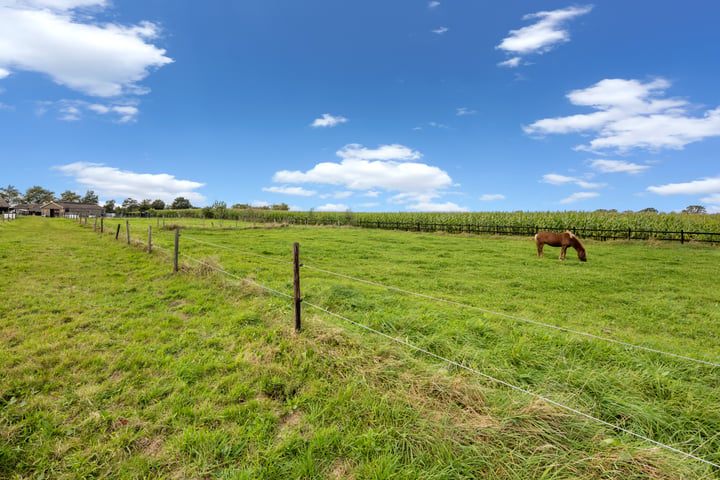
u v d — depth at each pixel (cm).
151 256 1128
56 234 1909
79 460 252
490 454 259
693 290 913
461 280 973
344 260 1299
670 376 387
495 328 526
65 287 742
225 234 2272
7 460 249
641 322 652
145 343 464
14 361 396
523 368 400
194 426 288
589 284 963
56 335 480
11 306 599
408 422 293
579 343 474
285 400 339
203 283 782
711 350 519
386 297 686
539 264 1315
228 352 439
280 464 250
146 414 307
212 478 241
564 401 328
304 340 454
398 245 1864
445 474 240
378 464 247
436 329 499
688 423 305
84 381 362
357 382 356
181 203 11100
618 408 318
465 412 306
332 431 280
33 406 312
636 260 1427
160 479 237
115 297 679
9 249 1199
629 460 249
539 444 271
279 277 891
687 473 237
